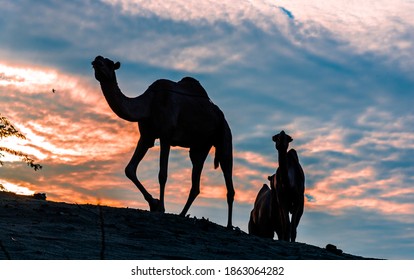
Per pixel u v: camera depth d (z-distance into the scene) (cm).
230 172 2400
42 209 2002
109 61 2191
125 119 2250
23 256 1450
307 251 1970
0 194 2311
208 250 1792
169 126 2256
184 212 2325
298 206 2409
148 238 1842
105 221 1947
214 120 2375
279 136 2355
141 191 2234
